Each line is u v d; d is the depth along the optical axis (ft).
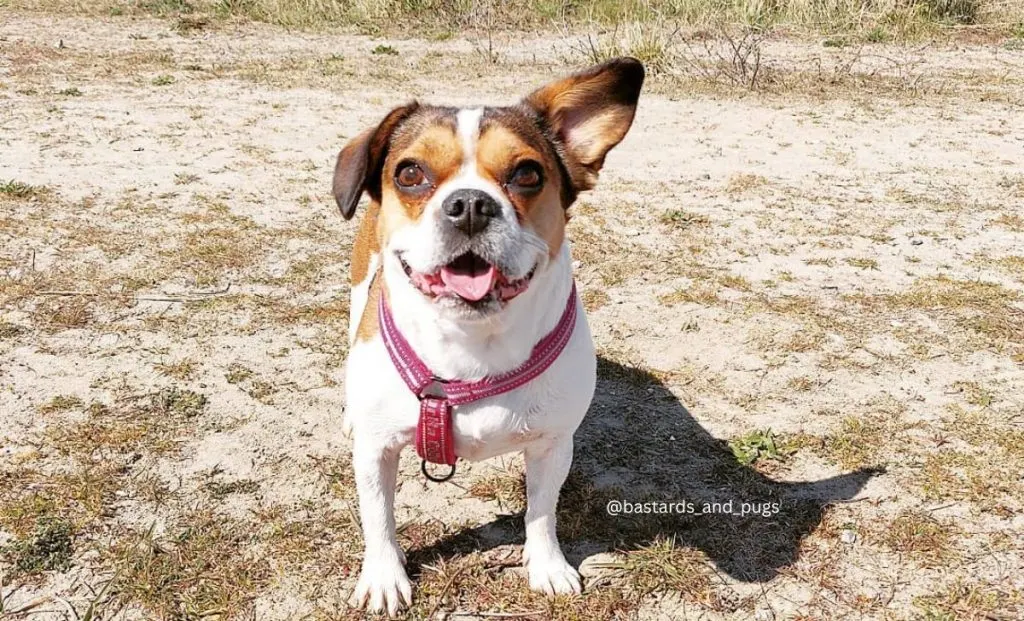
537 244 2.02
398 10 11.31
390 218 2.13
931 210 5.40
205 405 3.16
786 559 2.55
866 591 2.43
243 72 8.36
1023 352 3.71
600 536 2.63
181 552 2.48
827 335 3.82
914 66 9.47
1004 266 4.58
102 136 6.17
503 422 2.21
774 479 2.89
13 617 2.24
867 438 3.10
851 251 4.75
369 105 7.39
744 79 8.52
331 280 4.16
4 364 3.32
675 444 3.07
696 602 2.39
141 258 4.26
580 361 2.26
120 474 2.78
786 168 6.15
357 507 2.70
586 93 2.26
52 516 2.58
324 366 3.46
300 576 2.43
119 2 11.21
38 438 2.92
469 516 2.70
